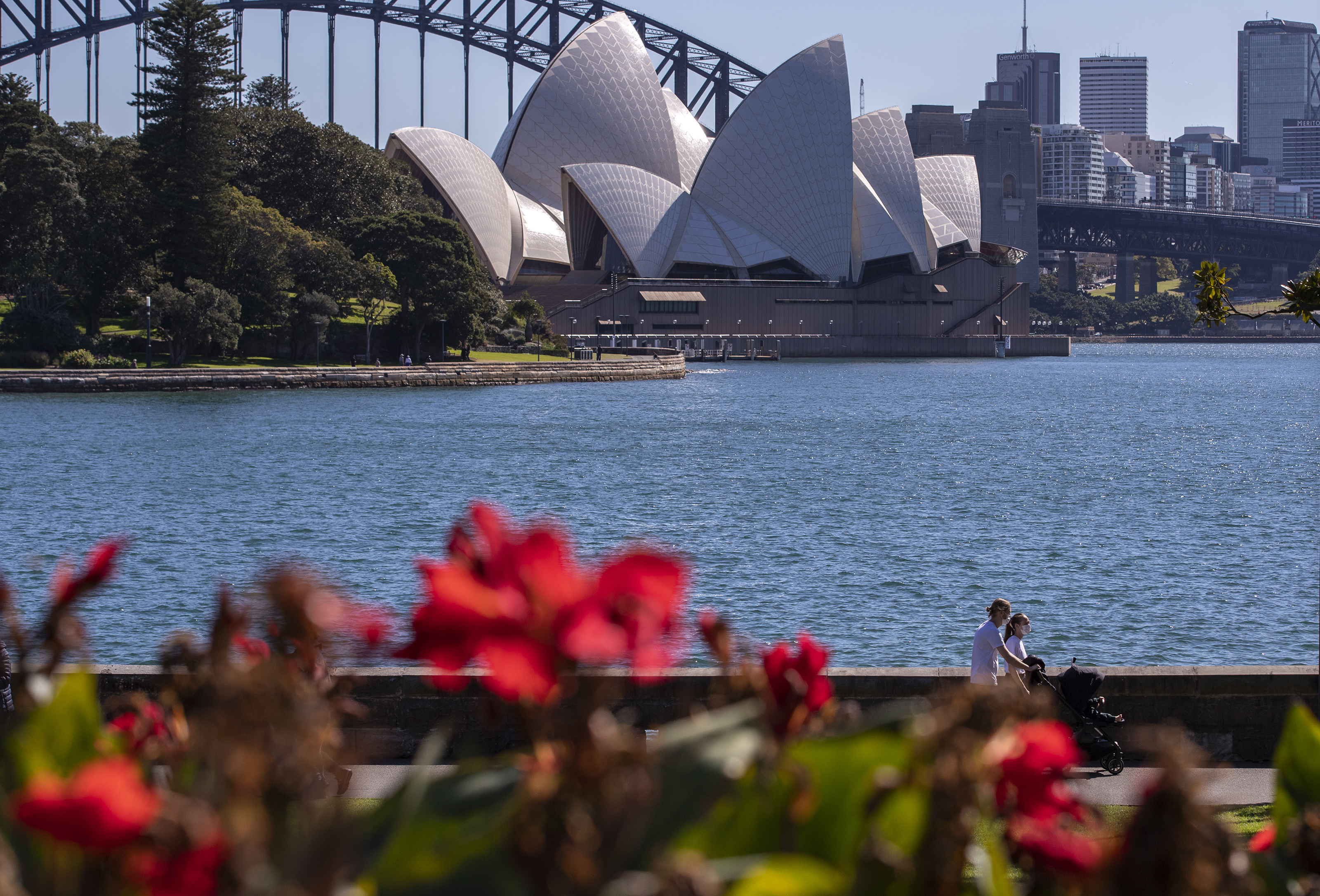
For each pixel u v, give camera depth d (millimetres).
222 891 1438
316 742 1629
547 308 133875
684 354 133625
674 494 39500
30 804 1416
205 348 88438
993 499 39125
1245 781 10211
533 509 35875
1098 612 23719
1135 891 1647
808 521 34219
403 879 1576
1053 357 174750
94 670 10812
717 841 1665
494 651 1438
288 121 113812
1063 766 1797
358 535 31312
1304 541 31719
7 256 85562
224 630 1885
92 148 98688
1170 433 64000
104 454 47531
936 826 1663
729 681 1969
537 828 1495
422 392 85375
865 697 11242
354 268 92562
